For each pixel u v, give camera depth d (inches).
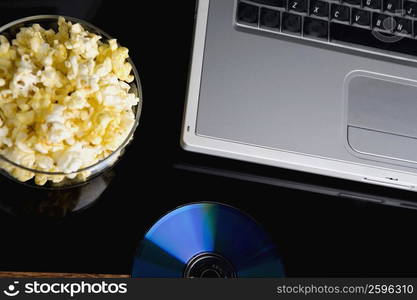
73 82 17.7
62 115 17.2
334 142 21.7
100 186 20.9
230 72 21.4
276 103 21.5
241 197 22.1
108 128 18.0
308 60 22.4
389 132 22.3
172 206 21.3
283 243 21.6
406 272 22.0
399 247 22.5
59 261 19.4
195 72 21.0
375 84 22.9
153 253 20.0
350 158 21.7
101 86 18.2
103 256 19.8
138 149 21.9
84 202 20.5
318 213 22.5
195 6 23.0
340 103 22.2
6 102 17.3
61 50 17.9
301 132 21.4
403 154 22.2
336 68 22.6
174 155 22.2
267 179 22.7
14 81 16.9
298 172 23.1
